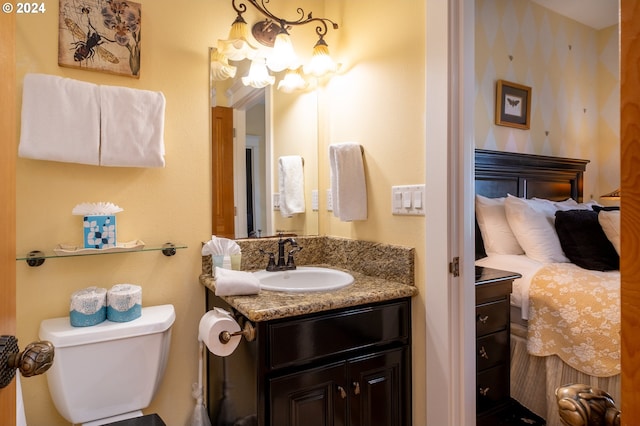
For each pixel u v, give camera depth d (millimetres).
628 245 411
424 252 1392
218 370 1523
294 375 1189
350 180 1641
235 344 1229
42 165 1352
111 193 1461
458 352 1317
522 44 2869
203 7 1633
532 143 2936
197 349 1618
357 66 1728
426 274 1383
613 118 3371
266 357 1151
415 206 1424
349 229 1794
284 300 1244
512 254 2383
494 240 2414
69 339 1214
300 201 1909
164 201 1555
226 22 1683
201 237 1634
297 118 1902
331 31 1901
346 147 1645
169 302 1565
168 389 1564
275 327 1161
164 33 1555
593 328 1689
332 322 1255
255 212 1785
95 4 1428
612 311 1662
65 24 1381
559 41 3133
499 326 1852
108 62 1443
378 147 1605
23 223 1325
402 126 1485
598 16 3193
